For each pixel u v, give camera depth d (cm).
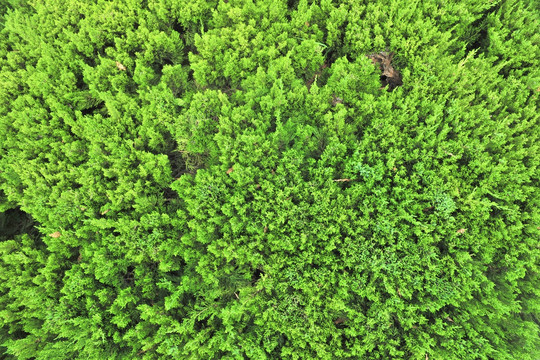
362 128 494
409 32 502
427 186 452
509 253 448
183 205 482
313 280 441
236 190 468
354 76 482
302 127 478
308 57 517
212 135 497
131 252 437
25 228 530
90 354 395
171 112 498
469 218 451
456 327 416
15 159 493
